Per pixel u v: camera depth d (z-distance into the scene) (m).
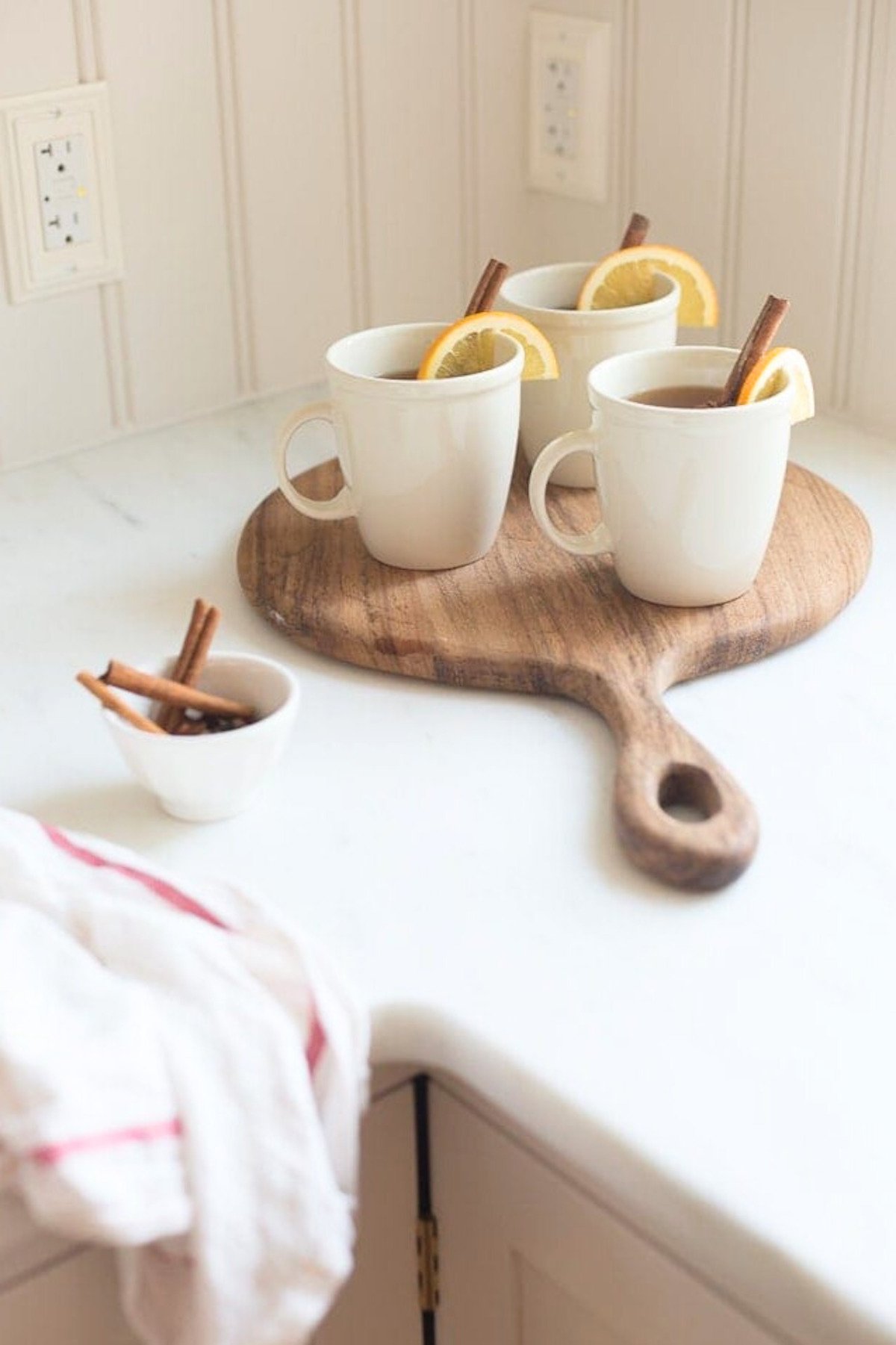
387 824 0.92
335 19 1.36
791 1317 0.69
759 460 1.01
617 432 1.02
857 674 1.04
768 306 1.02
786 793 0.93
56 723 1.01
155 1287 0.76
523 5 1.45
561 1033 0.78
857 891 0.86
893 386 1.31
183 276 1.36
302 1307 0.75
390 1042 0.81
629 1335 0.81
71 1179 0.69
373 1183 0.88
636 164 1.43
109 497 1.28
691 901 0.86
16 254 1.26
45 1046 0.71
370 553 1.13
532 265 1.52
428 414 1.05
